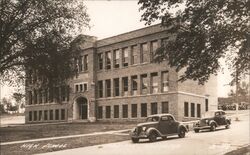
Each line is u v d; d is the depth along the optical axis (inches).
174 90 1754.4
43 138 1237.1
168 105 1777.8
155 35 1844.2
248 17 502.0
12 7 1339.8
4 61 1405.0
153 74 1875.0
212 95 2151.8
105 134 1307.8
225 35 507.5
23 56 1392.7
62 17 1423.5
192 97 1840.6
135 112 1940.2
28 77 1519.4
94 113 2149.4
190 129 1454.2
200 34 519.8
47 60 1366.9
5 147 1031.0
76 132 1416.1
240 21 504.4
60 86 1557.6
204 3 512.1
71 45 1456.7
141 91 1923.0
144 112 1892.2
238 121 1756.9
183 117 1761.8
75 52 1485.0
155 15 537.6
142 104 1909.4
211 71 556.4
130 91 1971.0
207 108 2091.5
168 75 1796.3
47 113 2536.9
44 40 1363.2
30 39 1378.0
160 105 1813.5
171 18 534.6
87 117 2219.5
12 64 1428.4
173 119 1130.7
